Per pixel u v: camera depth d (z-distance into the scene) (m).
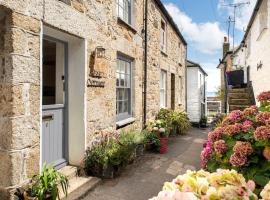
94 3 4.71
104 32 5.14
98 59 4.80
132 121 6.84
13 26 2.89
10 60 2.89
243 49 13.11
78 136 4.45
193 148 8.15
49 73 5.80
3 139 2.92
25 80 3.05
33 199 2.82
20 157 2.97
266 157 2.08
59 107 4.31
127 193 4.05
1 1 2.72
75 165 4.49
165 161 6.26
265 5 7.91
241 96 10.23
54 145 4.22
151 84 8.64
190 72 18.25
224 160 2.30
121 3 6.54
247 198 1.24
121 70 6.58
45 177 2.96
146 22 7.88
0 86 2.95
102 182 4.47
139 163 5.95
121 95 6.70
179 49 13.93
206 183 1.34
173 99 12.38
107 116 5.32
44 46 5.55
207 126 17.89
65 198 3.54
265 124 2.33
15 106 2.90
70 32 3.95
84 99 4.41
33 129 3.19
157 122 8.05
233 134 2.36
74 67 4.44
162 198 1.22
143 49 7.82
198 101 18.03
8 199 2.87
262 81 8.56
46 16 3.41
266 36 7.91
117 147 4.98
